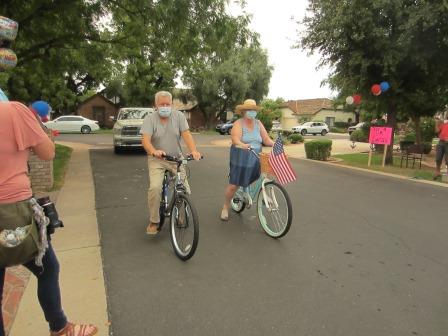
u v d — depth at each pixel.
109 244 4.86
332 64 13.45
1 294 2.46
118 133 14.46
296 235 5.30
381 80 13.14
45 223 2.40
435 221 6.11
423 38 11.22
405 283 3.93
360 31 11.77
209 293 3.65
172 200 4.63
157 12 11.39
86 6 12.43
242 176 5.45
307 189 8.49
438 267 4.35
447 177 10.08
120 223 5.71
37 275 2.60
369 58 12.42
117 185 8.45
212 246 4.83
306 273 4.11
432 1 10.45
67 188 8.07
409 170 11.78
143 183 8.73
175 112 4.92
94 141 22.59
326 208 6.82
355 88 13.85
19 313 3.26
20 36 13.17
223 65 40.06
